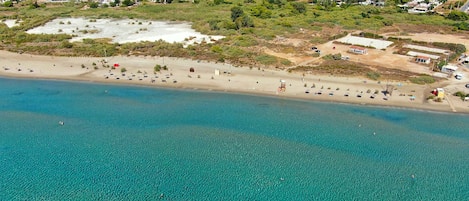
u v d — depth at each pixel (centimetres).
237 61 10719
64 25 15838
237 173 5809
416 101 8331
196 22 16375
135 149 6412
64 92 8794
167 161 6084
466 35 14912
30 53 11419
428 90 8881
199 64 10475
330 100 8406
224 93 8794
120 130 7062
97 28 15312
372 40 13488
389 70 10162
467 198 5350
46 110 7869
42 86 9125
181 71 9988
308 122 7462
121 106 8088
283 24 15975
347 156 6319
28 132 6938
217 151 6391
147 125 7269
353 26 15925
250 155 6294
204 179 5656
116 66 10244
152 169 5869
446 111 7938
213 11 19350
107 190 5366
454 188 5562
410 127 7319
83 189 5375
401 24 16800
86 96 8588
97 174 5719
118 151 6344
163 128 7156
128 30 15012
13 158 6103
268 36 13825
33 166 5897
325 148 6556
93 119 7494
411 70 10331
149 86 9138
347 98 8475
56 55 11206
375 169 5978
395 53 12006
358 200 5272
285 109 8012
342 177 5759
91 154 6247
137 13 18538
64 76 9712
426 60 10875
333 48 12581
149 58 10956
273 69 10169
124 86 9144
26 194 5250
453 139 6925
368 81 9331
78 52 11444
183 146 6531
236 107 8088
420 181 5706
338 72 9881
